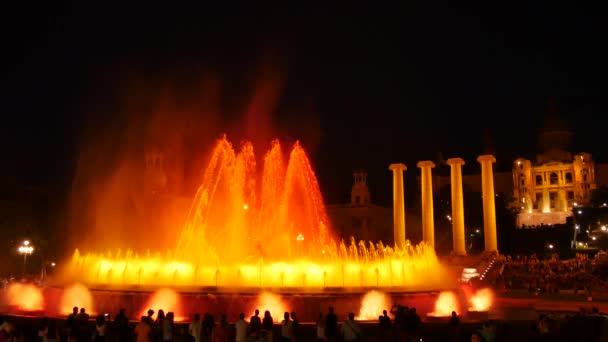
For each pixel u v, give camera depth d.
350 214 106.31
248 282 29.70
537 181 135.50
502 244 95.31
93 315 25.39
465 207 101.06
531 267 60.66
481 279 51.88
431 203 72.44
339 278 31.00
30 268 59.78
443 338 21.39
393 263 35.91
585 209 98.81
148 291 25.81
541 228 97.94
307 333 21.02
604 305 39.81
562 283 53.34
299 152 81.56
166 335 17.27
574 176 129.88
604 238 91.50
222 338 17.14
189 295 25.23
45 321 18.34
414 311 20.25
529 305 38.84
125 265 31.84
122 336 17.83
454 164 70.75
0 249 56.62
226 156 78.12
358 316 25.55
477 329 20.11
